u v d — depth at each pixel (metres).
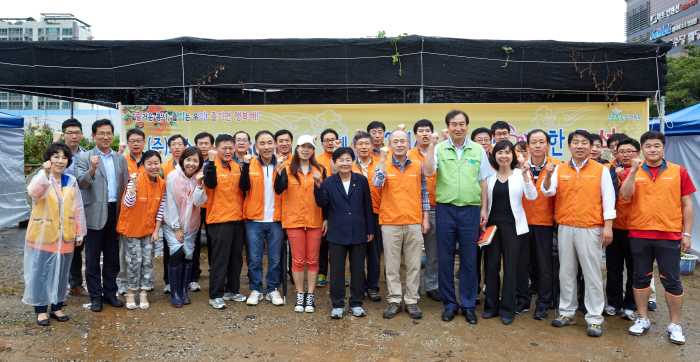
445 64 6.34
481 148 3.94
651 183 3.58
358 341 3.42
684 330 3.74
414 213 3.89
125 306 4.11
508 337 3.54
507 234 3.80
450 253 3.90
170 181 4.02
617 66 6.46
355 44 6.30
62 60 6.30
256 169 4.14
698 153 6.32
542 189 3.78
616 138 4.55
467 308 3.86
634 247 3.65
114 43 6.30
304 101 6.81
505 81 6.41
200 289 4.71
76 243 3.72
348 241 3.84
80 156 3.93
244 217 4.23
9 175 7.82
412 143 6.37
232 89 6.71
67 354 3.13
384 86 6.33
